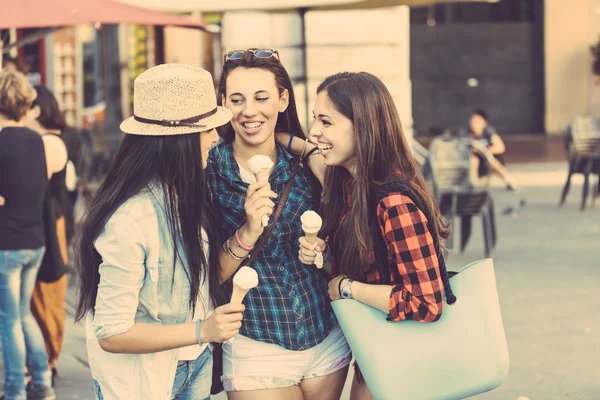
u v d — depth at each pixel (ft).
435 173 33.45
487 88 102.78
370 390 11.12
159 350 10.01
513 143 91.71
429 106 102.58
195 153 10.12
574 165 45.32
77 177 29.58
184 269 10.21
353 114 11.14
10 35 31.63
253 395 11.73
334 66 41.60
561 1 101.14
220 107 10.75
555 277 29.43
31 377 18.67
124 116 67.41
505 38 102.58
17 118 17.87
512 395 18.56
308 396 12.11
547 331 23.09
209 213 11.31
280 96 11.97
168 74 10.06
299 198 11.85
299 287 11.77
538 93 103.14
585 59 101.91
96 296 10.19
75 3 25.13
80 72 65.41
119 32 67.00
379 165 11.17
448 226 11.66
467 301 11.21
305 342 11.75
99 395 10.55
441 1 35.53
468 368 11.07
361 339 11.07
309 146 12.03
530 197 50.01
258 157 10.68
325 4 35.40
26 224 17.62
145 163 10.04
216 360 12.02
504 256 33.32
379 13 41.55
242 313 11.00
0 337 17.95
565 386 19.02
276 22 41.55
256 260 11.66
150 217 9.98
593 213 43.73
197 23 28.76
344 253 11.18
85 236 10.01
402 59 42.24
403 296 10.81
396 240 10.80
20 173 17.42
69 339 23.68
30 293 18.25
